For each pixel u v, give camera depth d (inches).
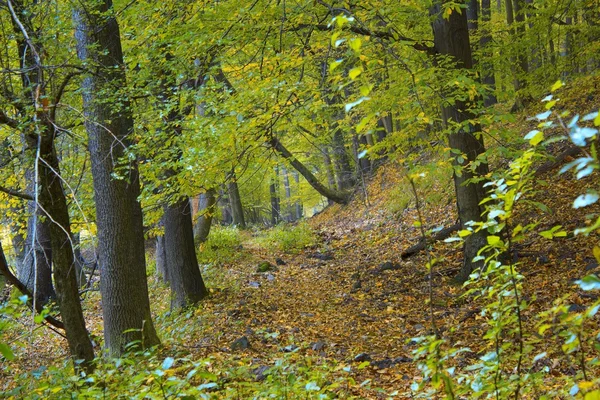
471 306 360.8
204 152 279.1
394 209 735.1
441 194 669.3
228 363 208.2
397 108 318.7
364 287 487.8
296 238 795.4
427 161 418.9
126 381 157.6
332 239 779.4
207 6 312.8
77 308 207.3
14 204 463.5
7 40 237.3
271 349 326.3
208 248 703.7
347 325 378.3
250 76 281.3
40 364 333.1
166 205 473.4
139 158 329.7
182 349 298.4
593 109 589.9
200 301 498.0
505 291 108.0
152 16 321.7
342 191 960.3
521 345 108.3
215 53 324.5
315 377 164.2
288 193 1526.8
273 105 273.0
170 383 120.6
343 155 963.3
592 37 529.0
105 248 313.9
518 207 500.7
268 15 296.7
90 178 393.7
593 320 269.6
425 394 144.4
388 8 295.4
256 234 983.0
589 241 402.3
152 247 918.4
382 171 898.7
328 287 519.2
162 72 337.4
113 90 290.5
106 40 303.3
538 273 376.8
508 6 711.7
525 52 500.4
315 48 325.7
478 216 404.8
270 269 636.1
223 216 1349.7
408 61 271.6
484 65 486.6
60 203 204.1
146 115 297.3
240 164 335.0
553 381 175.8
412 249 553.6
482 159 200.1
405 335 333.7
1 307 122.3
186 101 321.1
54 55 251.8
